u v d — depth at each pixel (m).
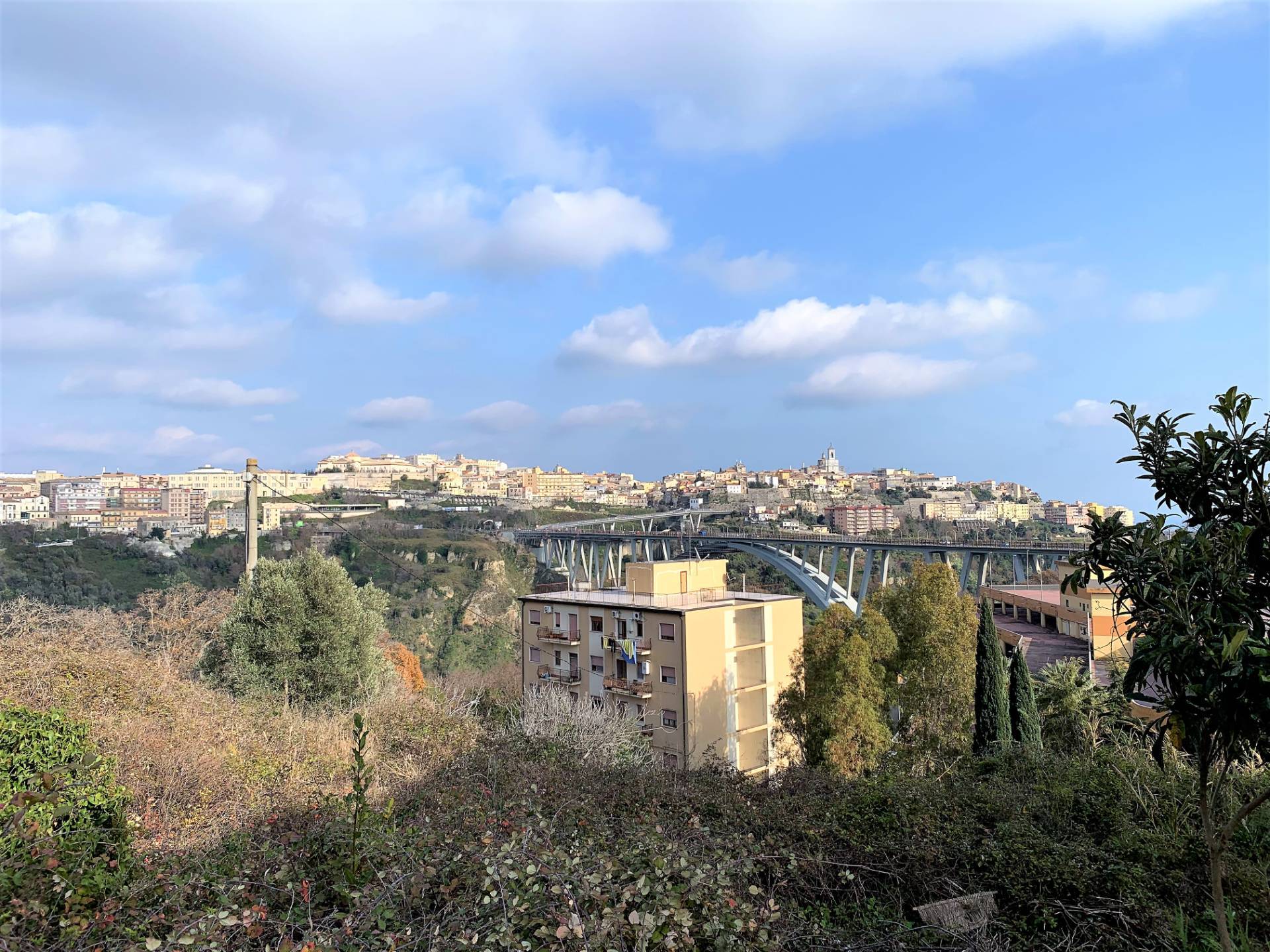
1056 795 8.42
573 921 3.95
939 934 5.80
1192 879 6.36
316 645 21.84
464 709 20.12
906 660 20.22
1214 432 3.74
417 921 4.44
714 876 5.13
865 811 8.05
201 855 6.11
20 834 4.61
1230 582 3.50
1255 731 3.53
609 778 10.56
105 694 13.34
